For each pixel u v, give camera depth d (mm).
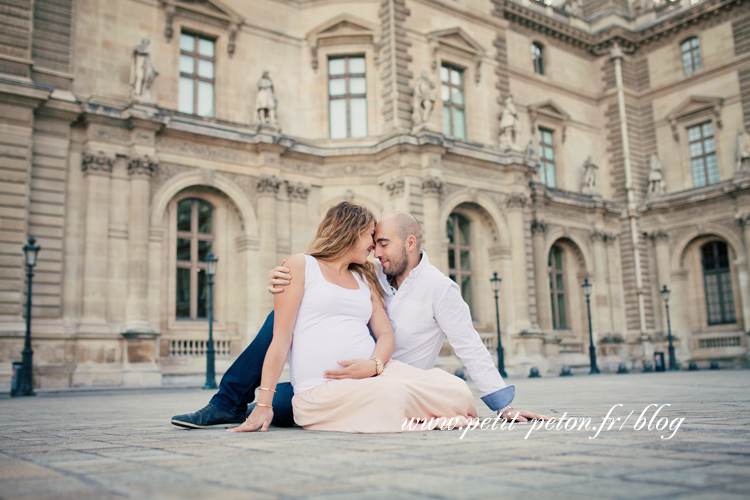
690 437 3436
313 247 4664
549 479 2162
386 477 2248
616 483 2068
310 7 29281
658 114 40375
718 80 37875
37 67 21984
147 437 4035
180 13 25969
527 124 37125
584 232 37594
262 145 25812
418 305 4859
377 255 4914
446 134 30469
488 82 32094
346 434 3908
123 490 2092
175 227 24812
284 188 26750
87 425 5812
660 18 41062
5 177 20828
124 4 24703
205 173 24875
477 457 2738
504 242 30109
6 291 20500
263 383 4332
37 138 21844
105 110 22594
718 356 36344
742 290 35625
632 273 38812
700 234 37500
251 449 3170
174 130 24047
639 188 39938
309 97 28719
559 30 39375
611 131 40750
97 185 22453
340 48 28953
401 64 28469
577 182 39031
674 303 38250
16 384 17906
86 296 21766
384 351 4551
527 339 29297
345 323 4516
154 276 23250
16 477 2418
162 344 23656
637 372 33719
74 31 23453
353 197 27734
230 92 26875
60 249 21750
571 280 37469
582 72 41094
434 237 26781
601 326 37219
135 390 20344
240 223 26062
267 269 25500
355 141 28266
